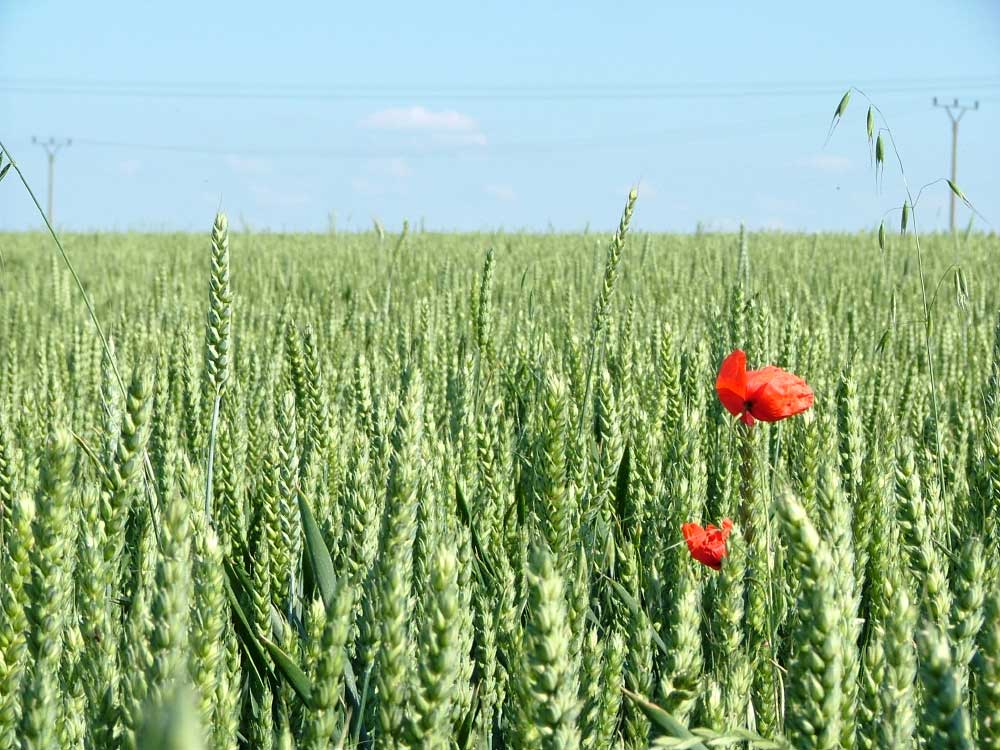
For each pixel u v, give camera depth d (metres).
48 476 1.88
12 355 7.11
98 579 2.10
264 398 4.92
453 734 2.16
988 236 25.42
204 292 13.50
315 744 1.85
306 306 9.95
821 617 1.61
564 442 3.25
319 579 2.55
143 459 2.45
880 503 2.88
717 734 1.66
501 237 26.41
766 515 2.99
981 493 3.47
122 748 1.71
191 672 1.79
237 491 3.38
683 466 3.63
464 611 2.27
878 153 3.54
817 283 12.17
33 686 1.72
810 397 3.02
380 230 6.91
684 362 5.69
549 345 5.43
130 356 6.64
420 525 2.54
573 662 1.78
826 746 1.61
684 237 26.34
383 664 1.76
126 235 38.59
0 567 2.08
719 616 2.49
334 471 3.74
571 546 3.01
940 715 1.50
